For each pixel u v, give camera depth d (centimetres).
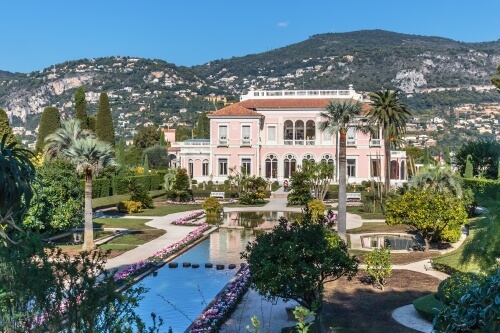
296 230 1997
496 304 603
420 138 17525
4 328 1195
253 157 8294
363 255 3366
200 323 2008
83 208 3962
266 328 2031
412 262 3136
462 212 3484
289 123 8519
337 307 2247
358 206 6181
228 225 4838
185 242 3700
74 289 1259
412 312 2162
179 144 10094
